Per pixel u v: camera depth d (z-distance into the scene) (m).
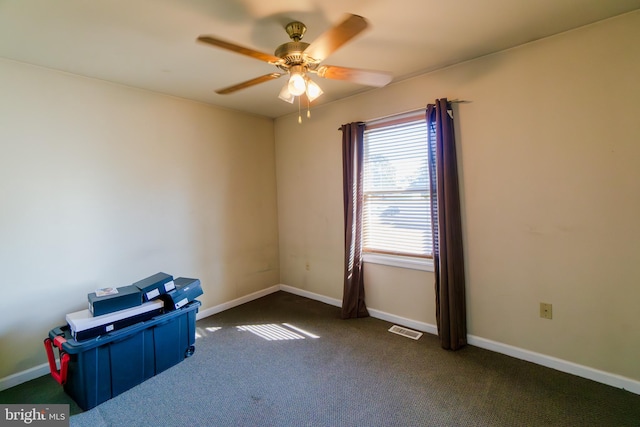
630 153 1.88
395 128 2.97
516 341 2.37
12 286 2.18
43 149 2.30
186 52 2.14
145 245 2.88
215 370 2.32
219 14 1.71
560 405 1.85
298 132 3.79
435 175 2.61
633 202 1.89
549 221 2.18
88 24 1.77
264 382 2.16
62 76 2.39
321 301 3.74
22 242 2.22
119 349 2.06
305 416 1.82
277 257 4.14
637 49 1.83
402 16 1.80
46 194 2.32
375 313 3.21
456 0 1.66
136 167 2.81
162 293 2.38
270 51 2.17
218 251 3.47
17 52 2.06
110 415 1.87
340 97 3.27
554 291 2.19
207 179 3.36
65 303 2.41
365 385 2.09
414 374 2.20
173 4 1.61
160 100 2.96
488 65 2.35
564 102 2.07
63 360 1.95
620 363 1.98
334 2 1.64
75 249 2.46
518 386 2.03
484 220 2.45
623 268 1.94
